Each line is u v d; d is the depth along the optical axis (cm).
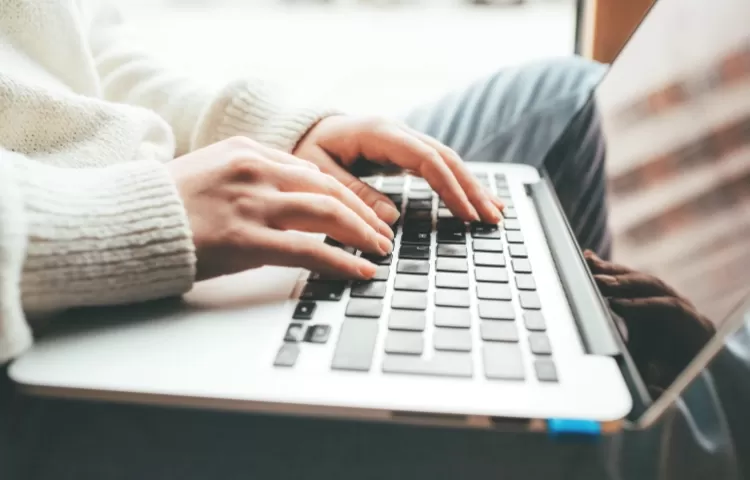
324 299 38
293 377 31
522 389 31
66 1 51
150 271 35
